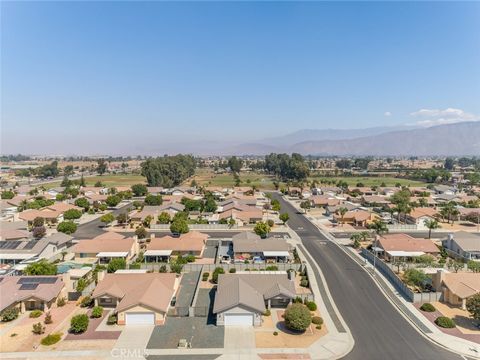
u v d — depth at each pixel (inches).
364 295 2437.3
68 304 2283.5
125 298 2148.1
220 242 3604.8
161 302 2078.0
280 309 2218.3
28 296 2146.9
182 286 2583.7
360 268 2972.4
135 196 7185.0
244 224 4648.1
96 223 4749.0
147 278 2377.0
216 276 2682.1
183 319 2078.0
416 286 2536.9
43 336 1875.0
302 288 2561.5
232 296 2116.1
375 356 1721.2
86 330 1941.4
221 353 1738.4
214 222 4630.9
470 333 1930.4
